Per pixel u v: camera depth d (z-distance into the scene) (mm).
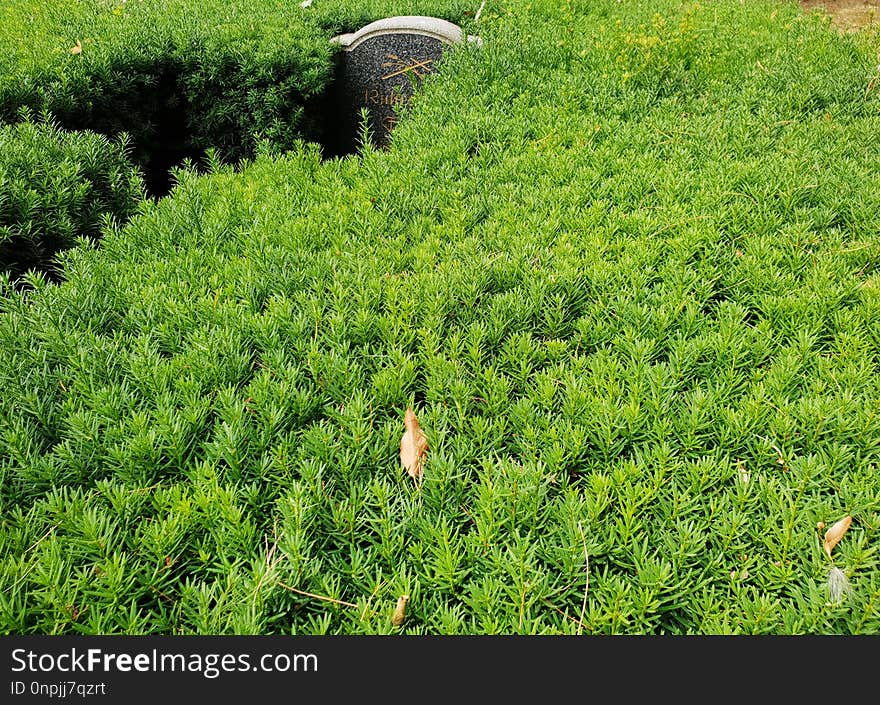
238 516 1718
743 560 1724
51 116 4840
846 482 1870
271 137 6270
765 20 7867
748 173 3701
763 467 2018
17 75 5090
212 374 2330
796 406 2127
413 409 2283
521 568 1578
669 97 5250
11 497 1898
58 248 3580
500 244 3168
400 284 2842
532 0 8203
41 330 2535
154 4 7312
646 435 2068
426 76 6227
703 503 1831
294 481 1884
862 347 2414
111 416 2125
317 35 6656
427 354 2420
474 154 4469
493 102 5152
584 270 2881
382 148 6734
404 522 1754
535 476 1836
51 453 2096
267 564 1672
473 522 1889
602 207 3428
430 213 3652
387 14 7668
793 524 1702
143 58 5793
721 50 6469
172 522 1683
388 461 2020
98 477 2008
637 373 2275
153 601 1649
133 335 2666
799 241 3100
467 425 2111
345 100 7016
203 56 6000
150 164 6535
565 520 1758
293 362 2469
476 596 1578
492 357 2496
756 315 2828
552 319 2643
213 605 1699
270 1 7918
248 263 3004
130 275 2926
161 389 2246
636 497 1758
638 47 5672
